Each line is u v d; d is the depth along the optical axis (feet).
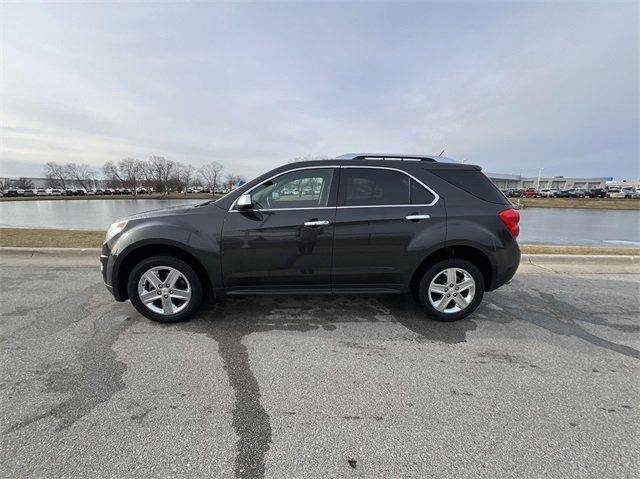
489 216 12.07
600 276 19.38
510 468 6.20
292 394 8.27
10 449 6.43
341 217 11.67
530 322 12.76
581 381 8.97
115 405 7.73
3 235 29.40
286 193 11.89
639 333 11.92
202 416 7.43
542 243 35.45
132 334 11.28
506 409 7.81
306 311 13.44
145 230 11.54
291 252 11.69
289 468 6.14
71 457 6.28
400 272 12.03
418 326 12.21
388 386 8.65
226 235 11.54
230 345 10.64
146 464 6.17
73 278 17.63
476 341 11.16
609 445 6.76
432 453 6.52
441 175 12.26
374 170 12.08
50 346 10.41
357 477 5.98
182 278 11.96
